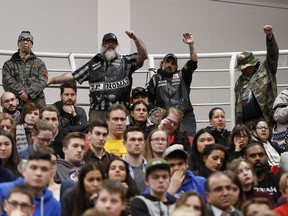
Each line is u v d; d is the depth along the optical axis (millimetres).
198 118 26234
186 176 15031
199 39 27203
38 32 24797
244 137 17094
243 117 20516
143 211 13492
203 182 15086
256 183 15539
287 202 14555
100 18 25219
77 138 15641
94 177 13555
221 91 26844
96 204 12453
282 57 26625
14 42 24422
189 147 18250
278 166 17797
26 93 20109
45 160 13281
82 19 25359
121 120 17375
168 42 26688
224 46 27625
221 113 18672
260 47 28391
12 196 12062
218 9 27672
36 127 15898
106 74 20188
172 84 20531
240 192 14180
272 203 15070
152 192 13695
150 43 26391
